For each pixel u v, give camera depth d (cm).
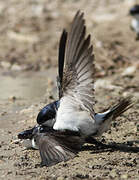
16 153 975
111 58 1833
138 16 2070
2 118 1215
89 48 766
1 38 2161
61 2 2545
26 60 1911
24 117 1214
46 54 1969
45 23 2292
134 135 1063
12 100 1384
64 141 840
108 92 1478
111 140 1029
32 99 1392
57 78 843
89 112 840
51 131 860
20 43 2109
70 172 862
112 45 1964
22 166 905
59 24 2242
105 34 2073
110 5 2453
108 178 833
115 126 1123
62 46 799
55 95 1433
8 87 1557
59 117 859
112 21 2234
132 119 1177
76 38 764
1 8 2488
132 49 1941
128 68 1725
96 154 952
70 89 813
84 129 869
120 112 923
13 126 1148
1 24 2306
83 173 856
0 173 873
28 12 2436
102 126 898
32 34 2175
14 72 1783
